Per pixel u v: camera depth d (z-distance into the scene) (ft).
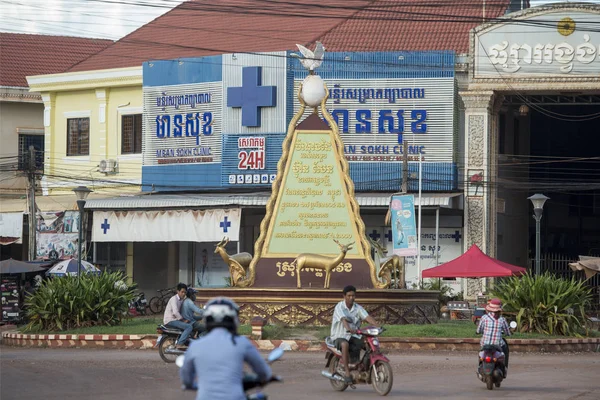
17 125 195.83
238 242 158.10
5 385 65.67
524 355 95.09
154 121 171.42
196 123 167.32
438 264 154.10
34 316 106.01
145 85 172.24
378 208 157.48
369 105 159.53
